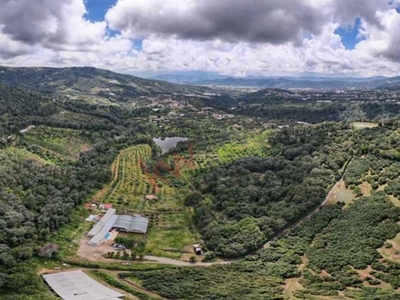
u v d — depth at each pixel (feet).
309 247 499.51
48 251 463.83
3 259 417.49
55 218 529.86
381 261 440.45
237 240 518.37
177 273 446.19
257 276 437.99
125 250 509.35
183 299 377.30
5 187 564.71
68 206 576.20
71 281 411.75
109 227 560.61
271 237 536.42
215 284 414.00
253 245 507.30
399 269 422.41
